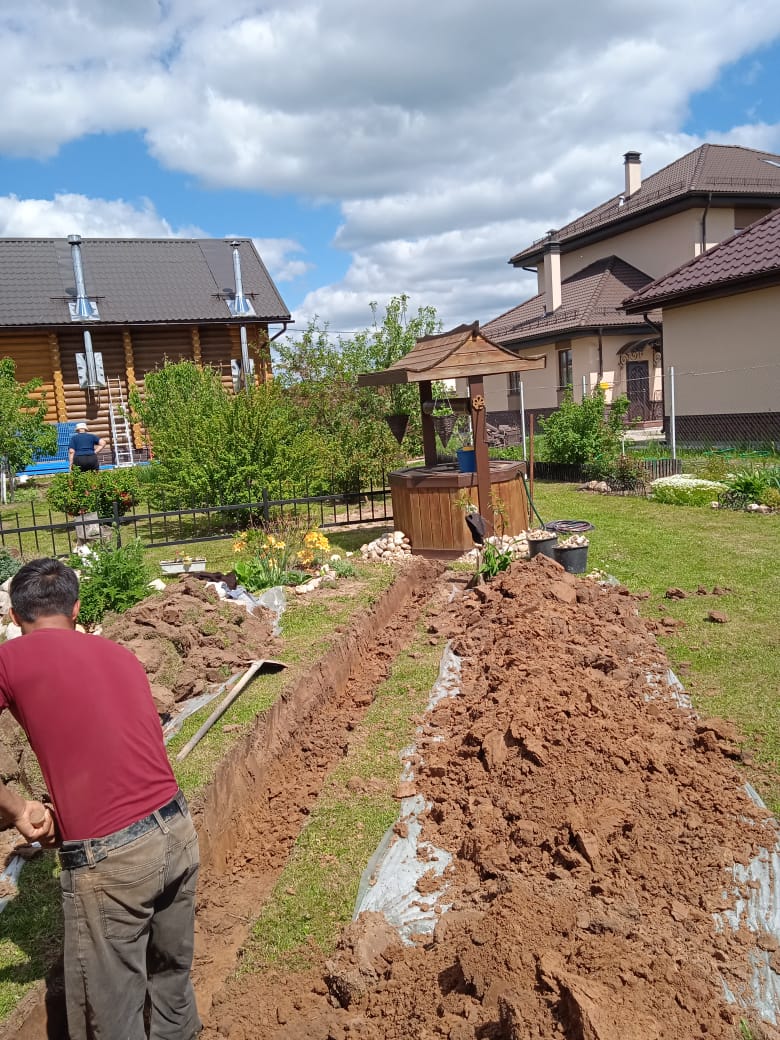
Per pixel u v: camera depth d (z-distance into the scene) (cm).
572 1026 234
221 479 1238
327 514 1367
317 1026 283
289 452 1273
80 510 1194
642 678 537
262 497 1171
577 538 855
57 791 253
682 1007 252
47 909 336
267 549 870
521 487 1023
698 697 516
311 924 343
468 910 322
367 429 1480
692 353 1955
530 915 289
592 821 357
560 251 2972
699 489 1218
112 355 2298
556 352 2798
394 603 817
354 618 703
